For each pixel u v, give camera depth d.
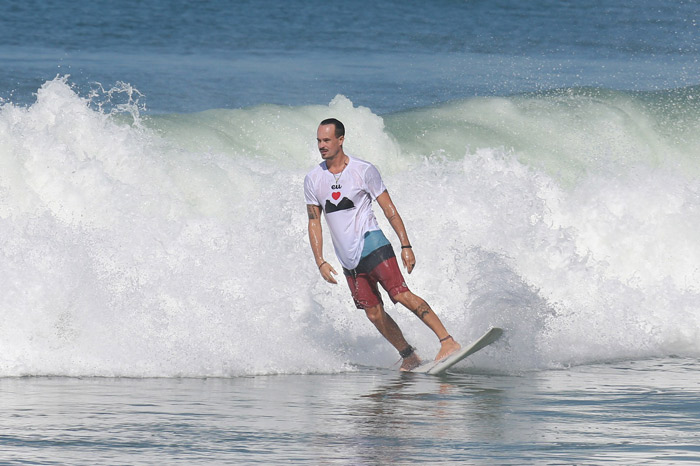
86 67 86.94
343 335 32.81
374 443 20.44
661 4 164.88
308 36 123.12
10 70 81.31
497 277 32.66
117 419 22.39
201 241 33.22
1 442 20.06
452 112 53.28
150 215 36.28
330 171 29.58
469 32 132.50
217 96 75.12
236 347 29.81
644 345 34.59
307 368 29.44
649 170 44.75
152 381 27.39
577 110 54.97
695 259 42.25
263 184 39.81
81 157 38.06
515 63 103.25
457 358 29.27
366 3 161.50
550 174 50.19
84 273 30.45
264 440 20.61
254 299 31.59
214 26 130.12
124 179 38.16
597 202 42.91
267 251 33.25
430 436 21.11
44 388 25.95
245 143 45.00
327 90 79.06
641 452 19.95
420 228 38.41
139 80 80.56
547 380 28.61
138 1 151.38
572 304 37.31
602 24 142.62
